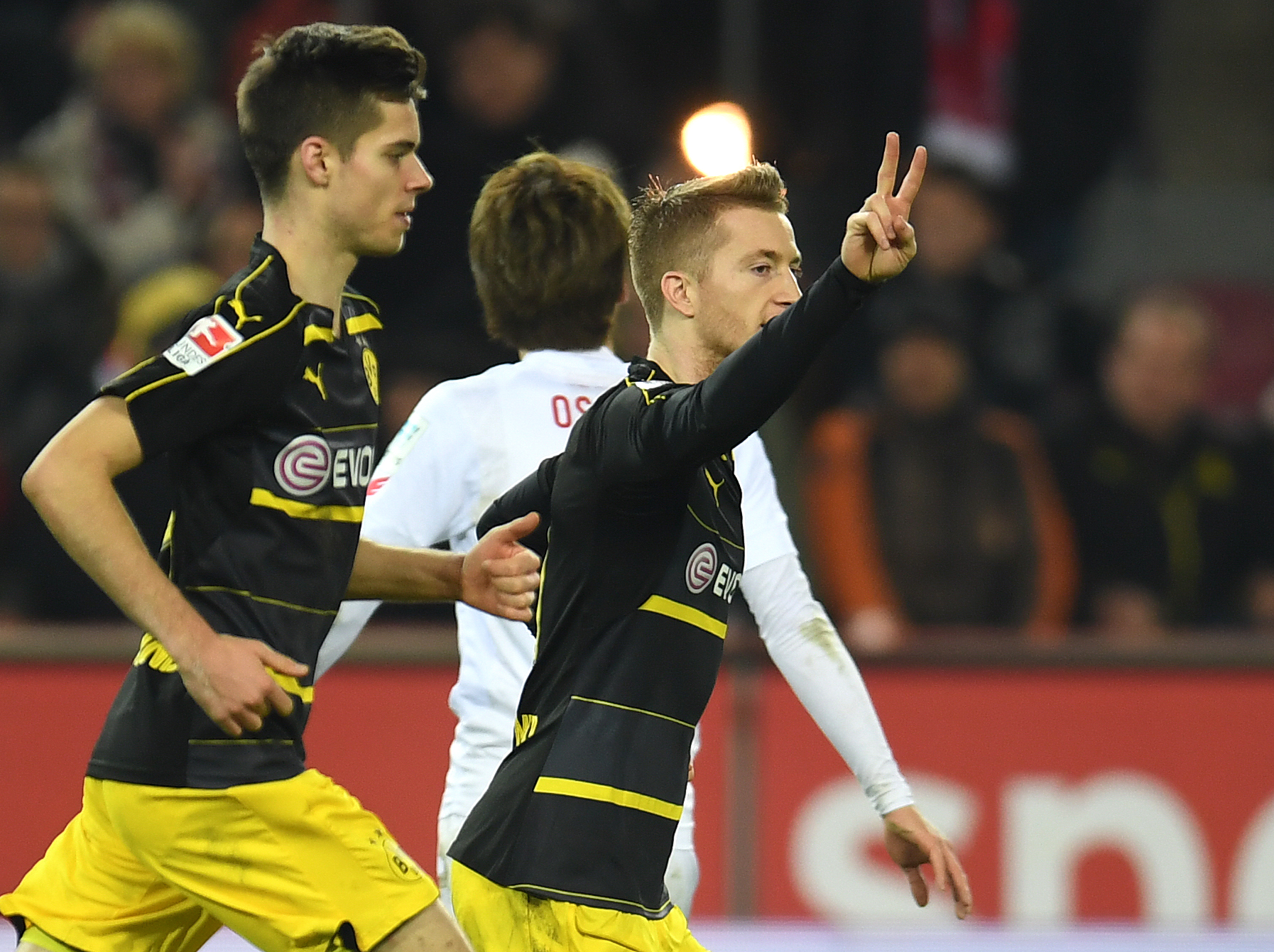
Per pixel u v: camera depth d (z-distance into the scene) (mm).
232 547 9055
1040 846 18641
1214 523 21516
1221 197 26031
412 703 18125
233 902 9102
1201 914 18656
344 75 9320
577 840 8758
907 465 20438
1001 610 20453
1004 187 25297
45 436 21641
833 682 10992
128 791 9102
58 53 25609
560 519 9039
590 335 11297
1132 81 25797
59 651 18391
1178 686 18844
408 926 9062
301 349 9156
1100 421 21672
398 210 9484
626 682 8898
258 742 9055
